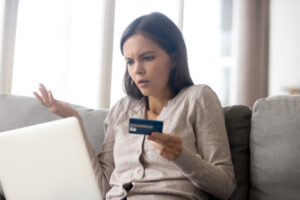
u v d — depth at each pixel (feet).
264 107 3.43
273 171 3.17
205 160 3.14
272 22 11.59
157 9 10.34
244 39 11.39
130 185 3.28
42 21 8.82
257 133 3.40
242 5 11.44
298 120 3.15
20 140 2.39
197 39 11.23
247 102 11.33
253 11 11.43
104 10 9.40
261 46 11.47
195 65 11.21
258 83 11.49
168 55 3.52
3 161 2.38
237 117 3.68
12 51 8.22
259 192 3.28
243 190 3.45
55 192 2.32
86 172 2.37
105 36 9.40
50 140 2.37
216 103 3.34
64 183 2.33
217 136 3.17
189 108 3.31
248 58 11.36
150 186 3.10
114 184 3.42
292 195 3.03
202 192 3.15
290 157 3.09
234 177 3.26
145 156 3.32
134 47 3.41
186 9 11.09
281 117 3.26
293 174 3.05
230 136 3.64
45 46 8.87
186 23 11.06
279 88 11.64
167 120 3.35
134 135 3.51
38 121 4.51
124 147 3.51
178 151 2.67
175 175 3.10
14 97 4.87
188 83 3.65
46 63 8.89
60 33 9.11
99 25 9.50
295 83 11.64
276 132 3.24
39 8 8.78
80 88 9.37
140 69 3.43
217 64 11.47
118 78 9.78
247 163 3.54
